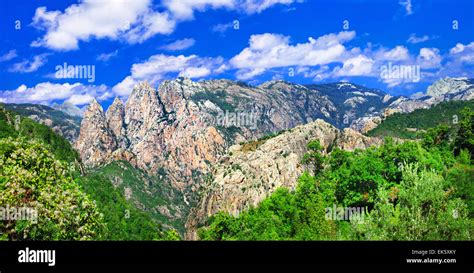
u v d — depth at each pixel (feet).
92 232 167.84
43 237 153.38
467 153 332.80
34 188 153.07
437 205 178.40
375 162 297.12
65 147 460.55
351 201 288.92
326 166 410.31
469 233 166.20
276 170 647.15
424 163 289.12
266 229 244.42
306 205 252.21
